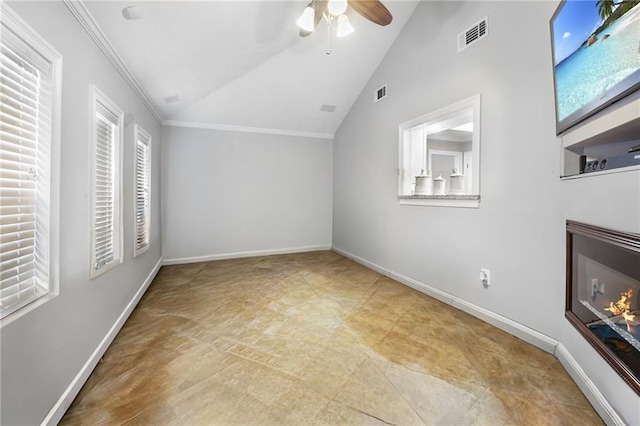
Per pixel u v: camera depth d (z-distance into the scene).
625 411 1.13
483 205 2.30
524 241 1.98
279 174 5.11
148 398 1.44
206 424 1.27
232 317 2.44
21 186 1.19
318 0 2.15
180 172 4.42
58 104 1.38
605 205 1.30
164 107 3.72
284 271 3.96
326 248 5.53
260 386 1.53
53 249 1.33
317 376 1.61
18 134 1.18
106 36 1.88
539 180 1.86
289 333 2.14
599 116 1.28
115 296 2.14
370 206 4.09
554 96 1.66
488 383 1.54
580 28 1.35
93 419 1.30
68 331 1.44
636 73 1.02
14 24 1.09
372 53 3.59
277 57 3.42
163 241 4.34
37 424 1.17
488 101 2.23
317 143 5.37
